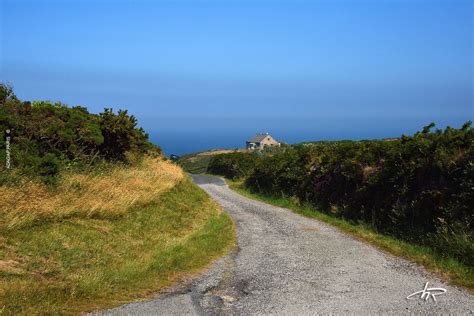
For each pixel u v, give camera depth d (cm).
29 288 729
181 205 1805
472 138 1227
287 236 1457
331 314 720
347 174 1811
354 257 1134
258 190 3081
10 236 950
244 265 1067
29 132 1520
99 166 1758
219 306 767
